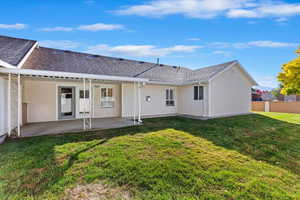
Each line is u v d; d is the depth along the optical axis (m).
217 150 4.70
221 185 2.90
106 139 5.48
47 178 3.02
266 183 3.00
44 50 10.53
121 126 7.75
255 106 19.39
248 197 2.58
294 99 25.70
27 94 8.88
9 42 8.83
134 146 4.76
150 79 11.51
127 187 2.79
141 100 12.02
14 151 4.31
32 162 3.65
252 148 5.00
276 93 28.66
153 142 5.18
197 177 3.13
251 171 3.46
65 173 3.19
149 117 11.44
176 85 13.25
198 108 12.08
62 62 9.73
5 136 5.58
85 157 3.90
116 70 11.26
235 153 4.52
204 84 11.56
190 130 7.07
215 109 11.69
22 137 5.71
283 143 5.55
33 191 2.64
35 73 5.82
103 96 11.30
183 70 16.00
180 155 4.17
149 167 3.46
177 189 2.76
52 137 5.71
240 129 7.59
